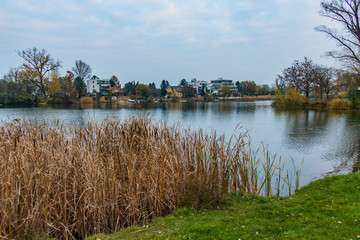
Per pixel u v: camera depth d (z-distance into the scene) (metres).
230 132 15.18
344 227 3.38
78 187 4.13
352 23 22.42
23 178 3.73
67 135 5.10
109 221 4.21
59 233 3.81
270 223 3.64
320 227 3.44
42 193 3.84
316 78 38.44
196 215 4.11
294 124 19.14
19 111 25.84
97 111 27.25
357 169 8.18
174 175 4.59
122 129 5.54
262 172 7.66
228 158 5.52
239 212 4.20
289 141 12.70
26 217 3.52
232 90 101.69
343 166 8.52
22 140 4.65
